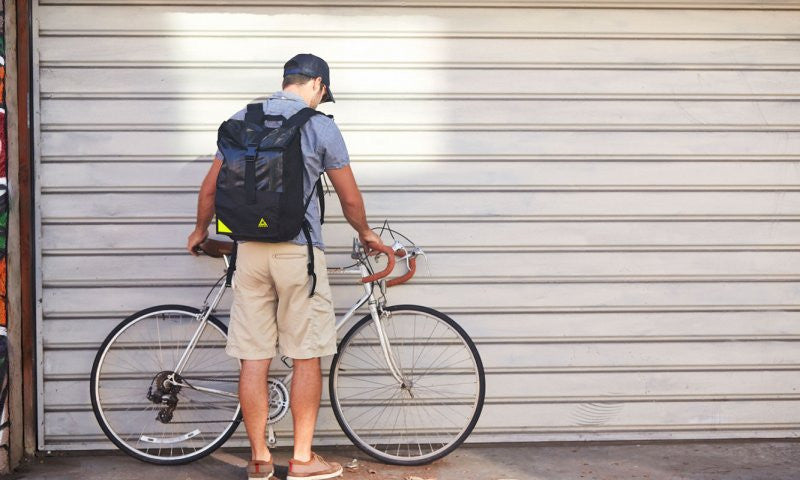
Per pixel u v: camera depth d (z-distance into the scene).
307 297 3.61
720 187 4.29
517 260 4.26
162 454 4.21
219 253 3.98
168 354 4.21
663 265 4.29
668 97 4.24
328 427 4.29
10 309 3.90
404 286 4.24
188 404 4.21
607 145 4.25
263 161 3.40
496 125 4.21
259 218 3.41
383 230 4.21
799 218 4.30
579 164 4.25
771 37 4.25
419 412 4.29
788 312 4.34
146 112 4.12
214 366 4.20
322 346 3.67
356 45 4.16
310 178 3.54
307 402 3.70
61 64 4.07
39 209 4.10
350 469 4.02
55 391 4.18
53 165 4.10
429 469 4.03
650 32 4.21
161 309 4.06
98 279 4.16
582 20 4.20
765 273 4.32
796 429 4.37
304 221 3.56
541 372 4.30
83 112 4.09
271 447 4.19
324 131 3.54
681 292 4.31
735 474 3.93
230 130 3.50
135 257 4.17
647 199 4.27
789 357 4.35
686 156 4.27
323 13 4.14
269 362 3.73
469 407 4.29
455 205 4.23
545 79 4.21
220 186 3.47
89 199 4.12
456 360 4.27
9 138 3.85
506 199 4.23
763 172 4.29
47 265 4.12
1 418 3.83
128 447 4.07
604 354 4.31
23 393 4.10
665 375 4.33
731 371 4.34
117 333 4.05
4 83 3.76
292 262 3.55
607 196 4.26
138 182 4.14
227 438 4.09
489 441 4.32
